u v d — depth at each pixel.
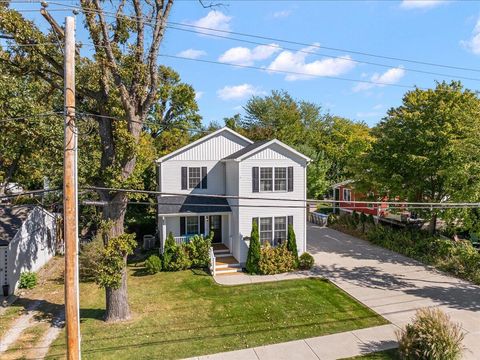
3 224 17.44
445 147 19.38
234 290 16.05
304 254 19.20
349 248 23.44
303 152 34.75
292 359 10.30
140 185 12.74
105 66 11.89
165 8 12.61
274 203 19.50
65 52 8.14
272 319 12.99
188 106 36.72
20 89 18.11
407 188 21.39
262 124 47.47
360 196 30.02
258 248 18.39
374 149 23.09
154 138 36.34
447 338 9.87
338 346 11.01
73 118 8.21
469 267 17.69
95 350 10.84
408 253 21.36
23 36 11.09
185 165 21.33
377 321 12.68
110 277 12.41
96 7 11.32
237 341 11.40
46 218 22.02
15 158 21.56
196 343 11.27
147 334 11.90
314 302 14.48
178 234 21.36
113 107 12.49
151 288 16.47
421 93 21.56
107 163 12.85
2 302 15.37
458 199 17.36
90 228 26.06
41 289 17.17
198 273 18.59
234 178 19.80
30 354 10.78
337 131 47.88
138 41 12.41
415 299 14.66
